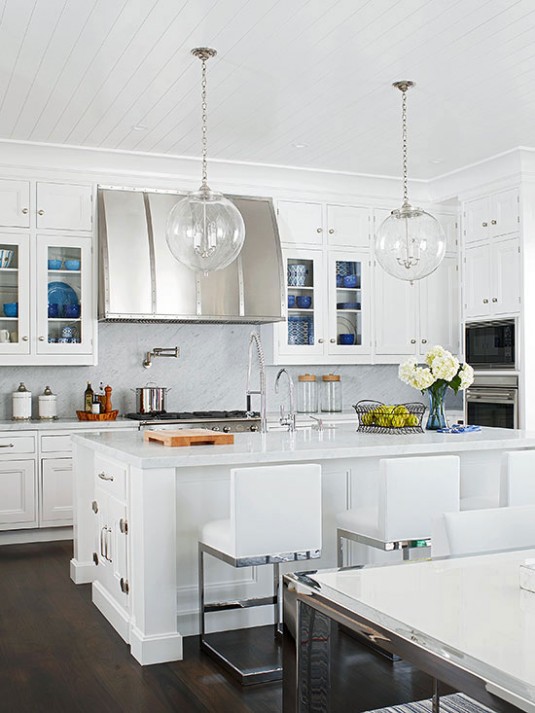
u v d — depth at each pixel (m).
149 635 3.36
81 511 4.63
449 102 4.87
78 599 4.29
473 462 4.41
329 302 6.80
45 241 5.94
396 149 5.94
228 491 3.81
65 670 3.26
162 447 3.76
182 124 5.27
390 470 3.40
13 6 3.52
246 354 6.91
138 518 3.43
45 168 5.92
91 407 6.14
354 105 4.90
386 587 1.85
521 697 1.24
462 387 4.68
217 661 3.36
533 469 3.64
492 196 6.42
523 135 5.61
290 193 6.68
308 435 4.40
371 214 6.97
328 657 1.92
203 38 3.88
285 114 5.06
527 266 6.11
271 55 4.10
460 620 1.61
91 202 6.08
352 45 3.99
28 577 4.78
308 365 7.15
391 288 7.04
